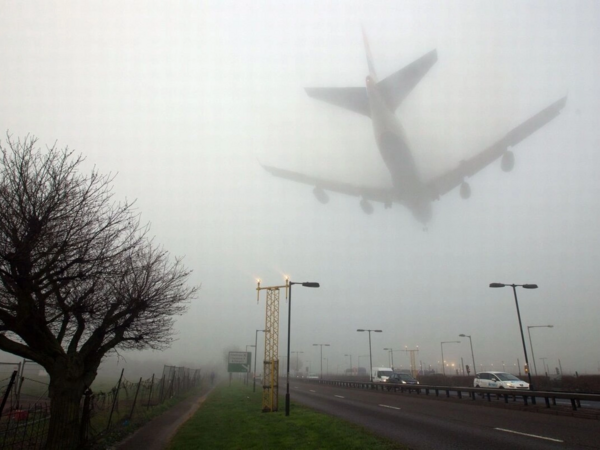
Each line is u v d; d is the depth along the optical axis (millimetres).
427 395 35875
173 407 29281
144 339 17094
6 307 11117
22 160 11047
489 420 18828
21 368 23094
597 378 41250
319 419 19766
